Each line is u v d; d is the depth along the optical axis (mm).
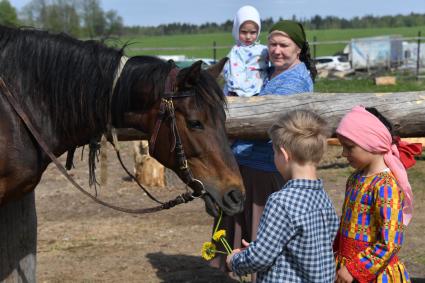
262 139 3459
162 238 5133
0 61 2824
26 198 3268
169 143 2801
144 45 44000
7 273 3248
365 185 2475
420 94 3568
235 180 2746
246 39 3771
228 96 3613
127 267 4438
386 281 2449
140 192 6766
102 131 2973
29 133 2811
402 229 2371
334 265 2385
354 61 26469
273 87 3512
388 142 2469
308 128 2291
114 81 2885
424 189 6543
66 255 4695
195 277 4266
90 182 3070
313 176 2338
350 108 3463
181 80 2705
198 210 6027
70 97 2871
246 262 2312
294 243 2260
